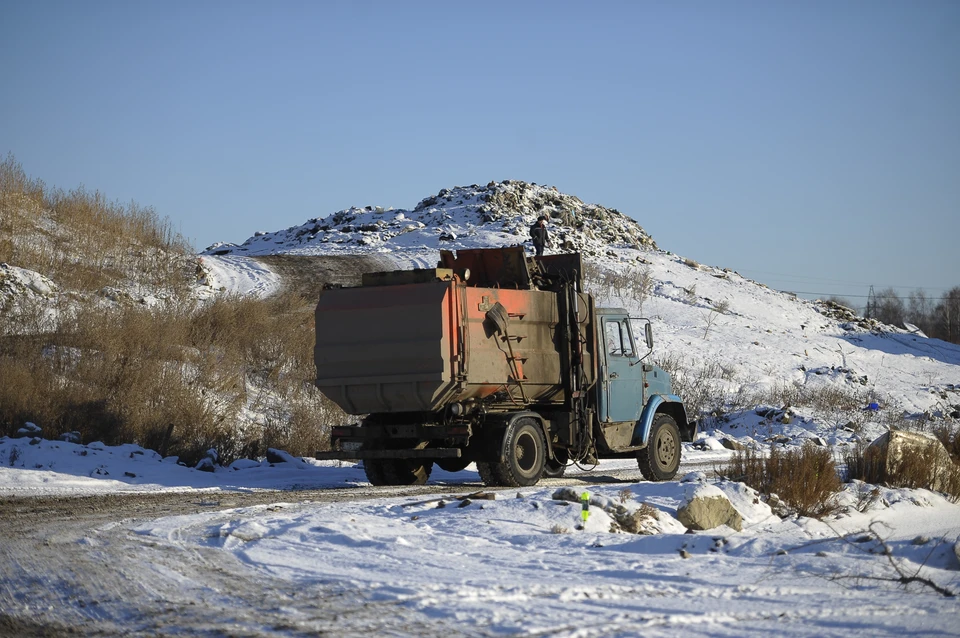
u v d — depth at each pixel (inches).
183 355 967.0
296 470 726.5
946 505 539.5
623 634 241.1
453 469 683.4
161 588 297.7
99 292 1307.8
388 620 254.7
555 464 669.9
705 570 322.0
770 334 1914.4
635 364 695.1
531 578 307.6
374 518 427.2
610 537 381.7
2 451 663.8
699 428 1189.7
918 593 295.9
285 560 339.6
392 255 2190.0
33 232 1481.3
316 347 600.4
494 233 2456.9
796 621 257.8
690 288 2176.4
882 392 1585.9
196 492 574.6
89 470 641.0
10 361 830.5
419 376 570.3
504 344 602.9
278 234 2994.6
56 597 289.9
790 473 514.3
